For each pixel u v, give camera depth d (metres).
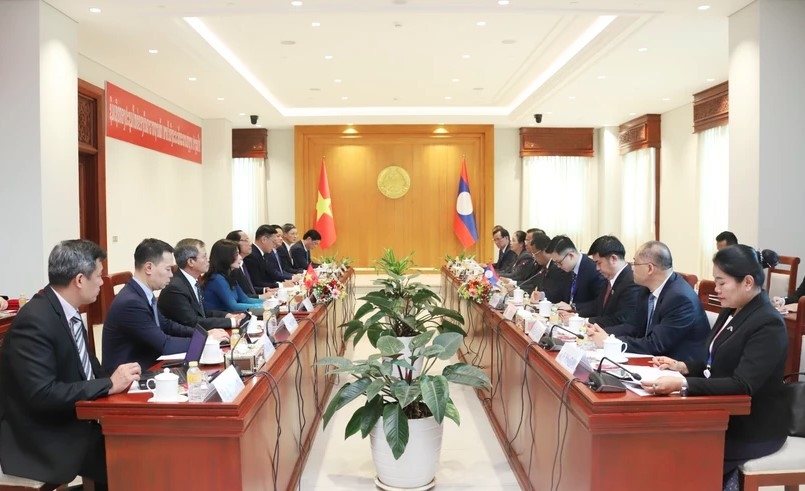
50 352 2.15
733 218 5.27
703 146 8.46
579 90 8.10
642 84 7.77
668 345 2.85
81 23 5.38
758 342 2.15
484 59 7.14
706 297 4.43
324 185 11.18
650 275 2.98
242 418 1.96
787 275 4.79
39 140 4.77
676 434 1.99
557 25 5.84
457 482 3.08
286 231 8.10
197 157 10.21
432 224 11.50
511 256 7.90
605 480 1.97
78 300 2.29
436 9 5.18
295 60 7.14
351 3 5.03
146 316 2.84
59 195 5.02
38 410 2.08
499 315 3.77
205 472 1.99
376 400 2.87
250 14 5.23
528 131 11.34
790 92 4.90
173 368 2.54
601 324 3.60
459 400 4.56
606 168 11.24
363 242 11.51
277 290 5.37
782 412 2.23
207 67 6.91
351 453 3.51
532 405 2.78
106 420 2.00
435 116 10.64
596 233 11.56
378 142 11.39
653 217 9.96
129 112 7.54
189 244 3.62
